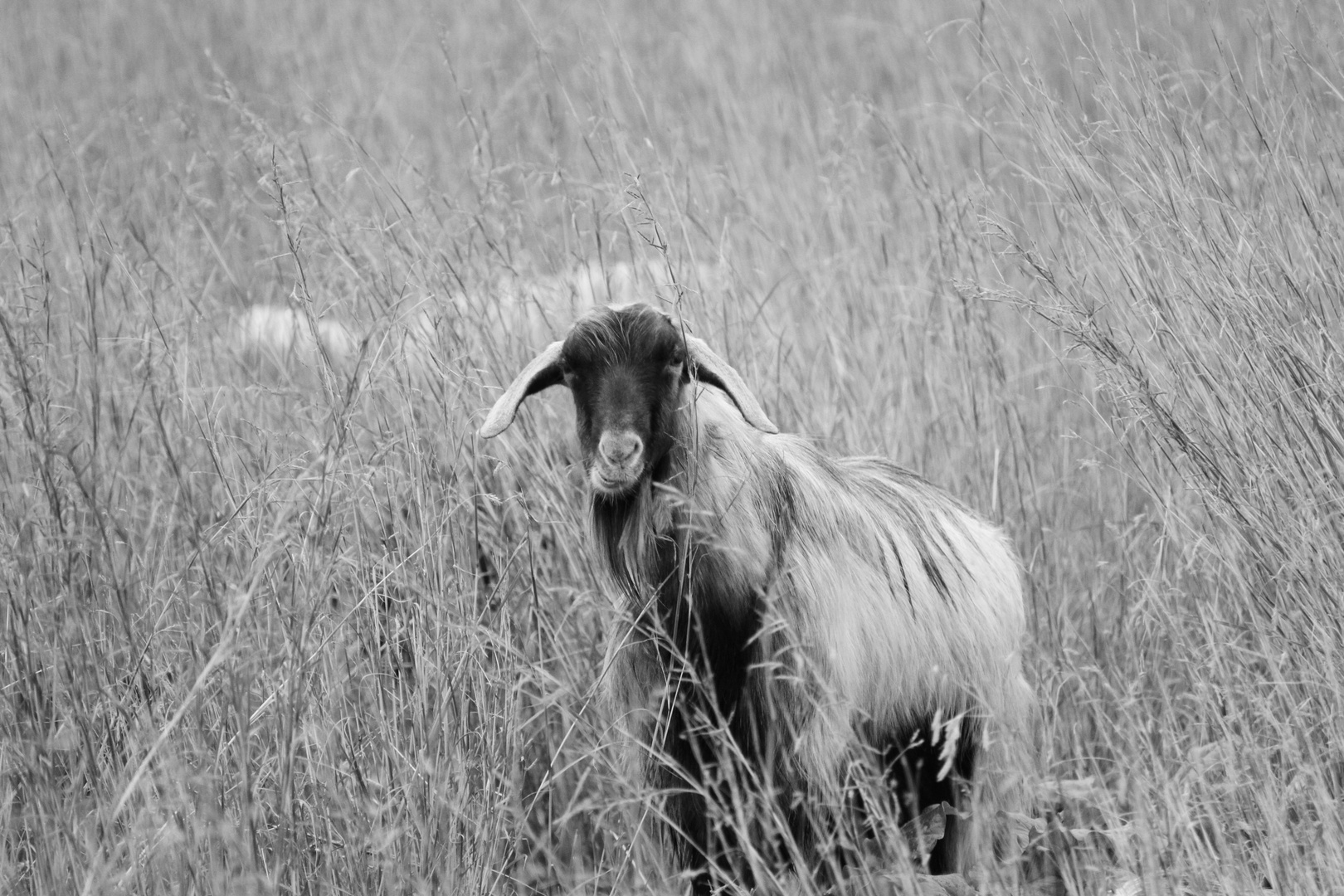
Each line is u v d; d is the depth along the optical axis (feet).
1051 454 55.93
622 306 39.09
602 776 43.88
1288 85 55.42
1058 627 49.26
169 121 76.23
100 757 38.22
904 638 41.50
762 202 68.69
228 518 42.88
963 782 41.29
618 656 41.98
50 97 86.22
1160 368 43.88
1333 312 42.93
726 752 37.04
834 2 99.81
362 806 37.52
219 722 38.24
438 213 59.62
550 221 64.59
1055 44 83.10
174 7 107.65
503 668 41.83
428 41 96.12
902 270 62.80
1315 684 37.78
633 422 37.40
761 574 39.24
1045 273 45.78
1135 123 47.16
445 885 36.19
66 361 52.31
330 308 50.80
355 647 41.55
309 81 88.12
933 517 44.42
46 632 40.78
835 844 37.65
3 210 63.05
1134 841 36.73
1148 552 50.39
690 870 38.99
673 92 85.56
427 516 42.52
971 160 71.72
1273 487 40.29
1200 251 42.96
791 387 55.11
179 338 52.54
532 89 84.99
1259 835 35.68
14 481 45.62
